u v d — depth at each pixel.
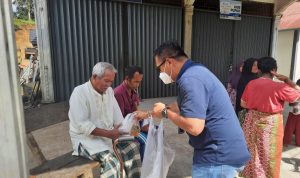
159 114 1.99
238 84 3.91
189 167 3.82
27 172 0.73
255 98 2.95
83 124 2.51
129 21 7.41
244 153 1.93
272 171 2.99
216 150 1.85
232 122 1.88
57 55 6.35
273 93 2.82
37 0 5.87
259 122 2.94
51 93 6.38
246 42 10.11
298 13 12.87
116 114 2.87
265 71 3.03
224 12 9.05
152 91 8.20
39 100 6.66
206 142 1.88
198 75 1.79
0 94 0.66
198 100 1.71
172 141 4.80
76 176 2.35
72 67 6.60
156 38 8.00
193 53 8.95
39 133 4.90
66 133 4.97
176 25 8.28
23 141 0.71
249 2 9.79
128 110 3.15
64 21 6.33
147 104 7.44
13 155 0.69
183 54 1.94
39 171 2.38
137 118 2.64
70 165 2.48
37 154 4.11
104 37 7.04
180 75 1.88
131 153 2.79
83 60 6.76
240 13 9.41
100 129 2.56
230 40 9.69
